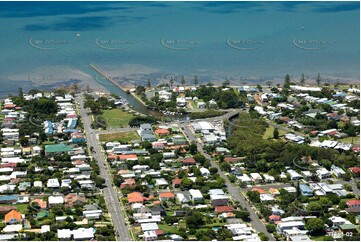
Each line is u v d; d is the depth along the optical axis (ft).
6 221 558.97
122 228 558.15
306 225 555.69
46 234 535.60
